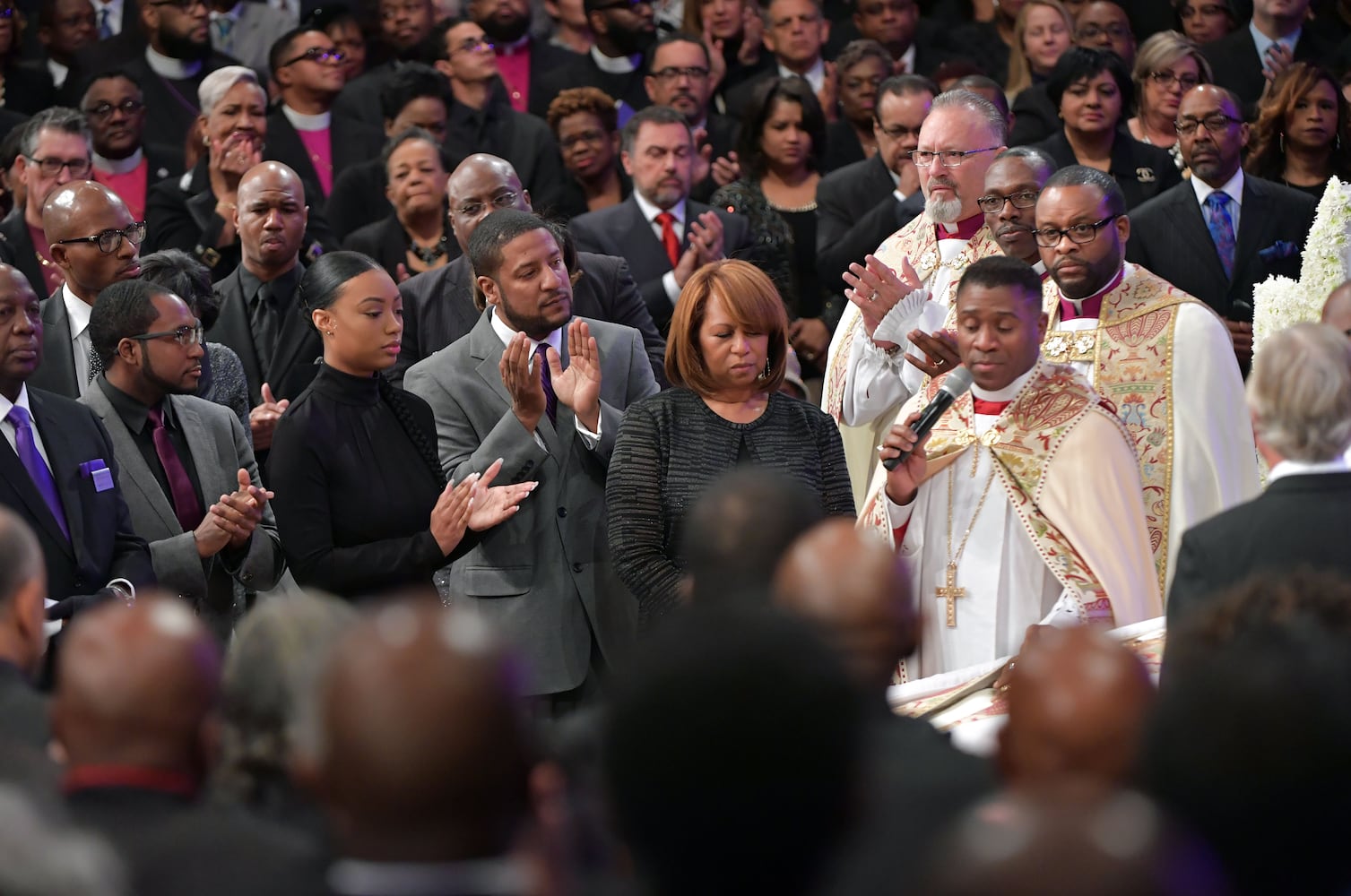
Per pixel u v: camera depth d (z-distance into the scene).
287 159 23.53
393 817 4.95
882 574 6.77
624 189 23.25
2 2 25.05
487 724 4.96
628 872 5.63
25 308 12.88
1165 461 14.48
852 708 5.16
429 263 20.22
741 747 5.00
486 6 25.67
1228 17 26.08
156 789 6.17
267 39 27.02
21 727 8.45
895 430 12.56
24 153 19.47
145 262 16.36
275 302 18.02
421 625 5.09
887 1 26.61
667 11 28.31
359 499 13.01
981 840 3.81
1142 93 22.50
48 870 4.80
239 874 5.79
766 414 13.12
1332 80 21.36
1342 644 6.01
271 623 7.49
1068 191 14.57
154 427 14.23
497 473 13.35
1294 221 19.33
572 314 16.52
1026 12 25.34
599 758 5.46
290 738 7.23
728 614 5.30
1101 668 6.20
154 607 6.48
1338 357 9.67
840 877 5.71
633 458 12.88
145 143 23.36
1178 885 3.71
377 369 13.27
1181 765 5.70
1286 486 9.70
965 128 16.38
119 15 27.69
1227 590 7.27
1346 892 5.70
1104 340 14.77
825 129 22.56
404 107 23.00
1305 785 5.56
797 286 21.92
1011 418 12.88
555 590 13.80
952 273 16.56
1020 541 12.80
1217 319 14.73
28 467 12.90
